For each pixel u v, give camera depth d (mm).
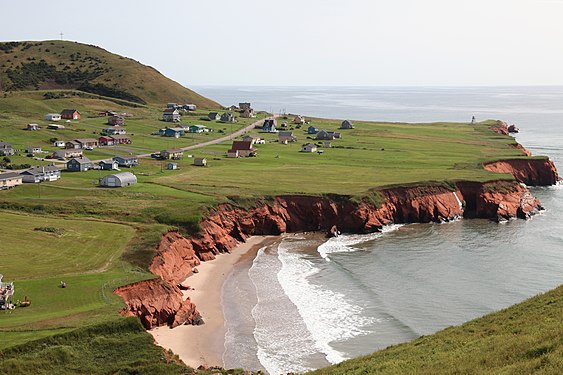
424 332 63750
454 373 33688
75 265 70312
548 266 88562
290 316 68812
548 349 33688
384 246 101875
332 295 76250
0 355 46062
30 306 57219
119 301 59094
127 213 95125
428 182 127375
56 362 46938
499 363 33812
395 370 36812
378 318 68188
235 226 104688
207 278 82438
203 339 61656
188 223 93312
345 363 45188
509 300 73688
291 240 106188
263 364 56219
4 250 74250
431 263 91062
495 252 97250
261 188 118438
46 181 116375
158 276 68500
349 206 114375
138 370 47219
